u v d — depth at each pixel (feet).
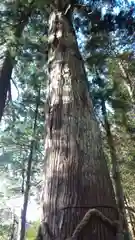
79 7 11.28
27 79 15.97
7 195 23.99
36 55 12.30
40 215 4.97
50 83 7.27
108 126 17.89
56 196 4.79
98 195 4.70
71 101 6.40
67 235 4.21
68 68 7.28
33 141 20.86
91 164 5.17
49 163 5.42
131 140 22.30
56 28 8.64
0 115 11.43
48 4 10.19
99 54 13.34
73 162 5.13
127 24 13.73
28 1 11.96
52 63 7.77
